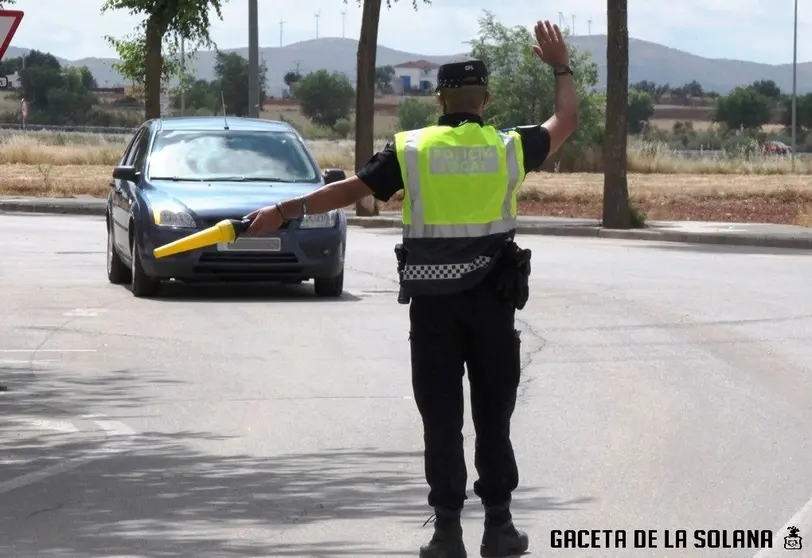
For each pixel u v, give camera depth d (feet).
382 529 31.09
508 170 27.84
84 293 74.79
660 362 53.57
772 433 40.91
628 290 77.51
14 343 58.23
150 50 160.45
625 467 36.78
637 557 29.04
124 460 37.93
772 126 648.38
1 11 55.93
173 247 27.48
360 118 141.69
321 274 72.54
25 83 609.01
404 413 44.19
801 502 33.27
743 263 96.07
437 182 27.53
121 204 76.74
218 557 29.04
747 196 179.22
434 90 28.63
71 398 46.85
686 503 33.19
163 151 77.30
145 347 57.26
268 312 67.77
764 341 58.90
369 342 58.59
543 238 122.42
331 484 35.14
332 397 46.85
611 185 126.52
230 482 35.40
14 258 93.15
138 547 29.76
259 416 43.83
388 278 83.20
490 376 28.22
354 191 27.53
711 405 45.11
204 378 50.44
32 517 32.19
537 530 30.99
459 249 27.58
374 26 140.97
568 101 28.48
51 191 176.65
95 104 651.66
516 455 38.17
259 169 76.89
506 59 261.44
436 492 28.04
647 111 639.76
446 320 27.78
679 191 185.06
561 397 46.50
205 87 577.84
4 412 44.52
